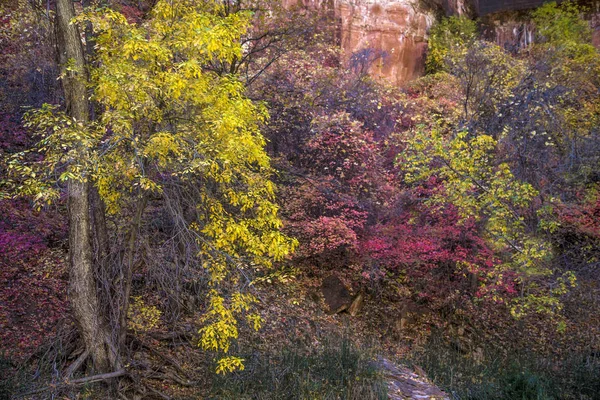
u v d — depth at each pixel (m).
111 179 8.66
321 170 17.11
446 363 14.77
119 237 9.98
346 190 16.34
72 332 9.99
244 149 8.78
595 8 30.33
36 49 14.53
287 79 17.53
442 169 13.76
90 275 9.32
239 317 12.95
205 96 8.62
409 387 11.81
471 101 20.55
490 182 13.98
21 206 13.58
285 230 15.34
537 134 18.20
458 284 18.05
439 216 16.06
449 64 24.81
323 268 17.16
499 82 20.02
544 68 22.70
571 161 18.22
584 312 18.70
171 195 9.62
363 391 10.66
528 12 31.11
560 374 14.99
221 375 10.55
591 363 15.83
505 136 17.70
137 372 9.97
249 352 11.73
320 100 18.06
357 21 27.08
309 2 26.27
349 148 16.50
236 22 8.99
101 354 9.33
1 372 9.16
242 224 9.00
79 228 9.26
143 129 8.95
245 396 10.05
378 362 12.56
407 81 28.05
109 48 8.80
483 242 15.82
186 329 11.58
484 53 21.30
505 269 14.22
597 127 20.48
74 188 9.23
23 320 10.94
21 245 12.48
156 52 8.27
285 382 10.62
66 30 9.23
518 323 18.19
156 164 8.95
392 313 16.91
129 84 8.06
